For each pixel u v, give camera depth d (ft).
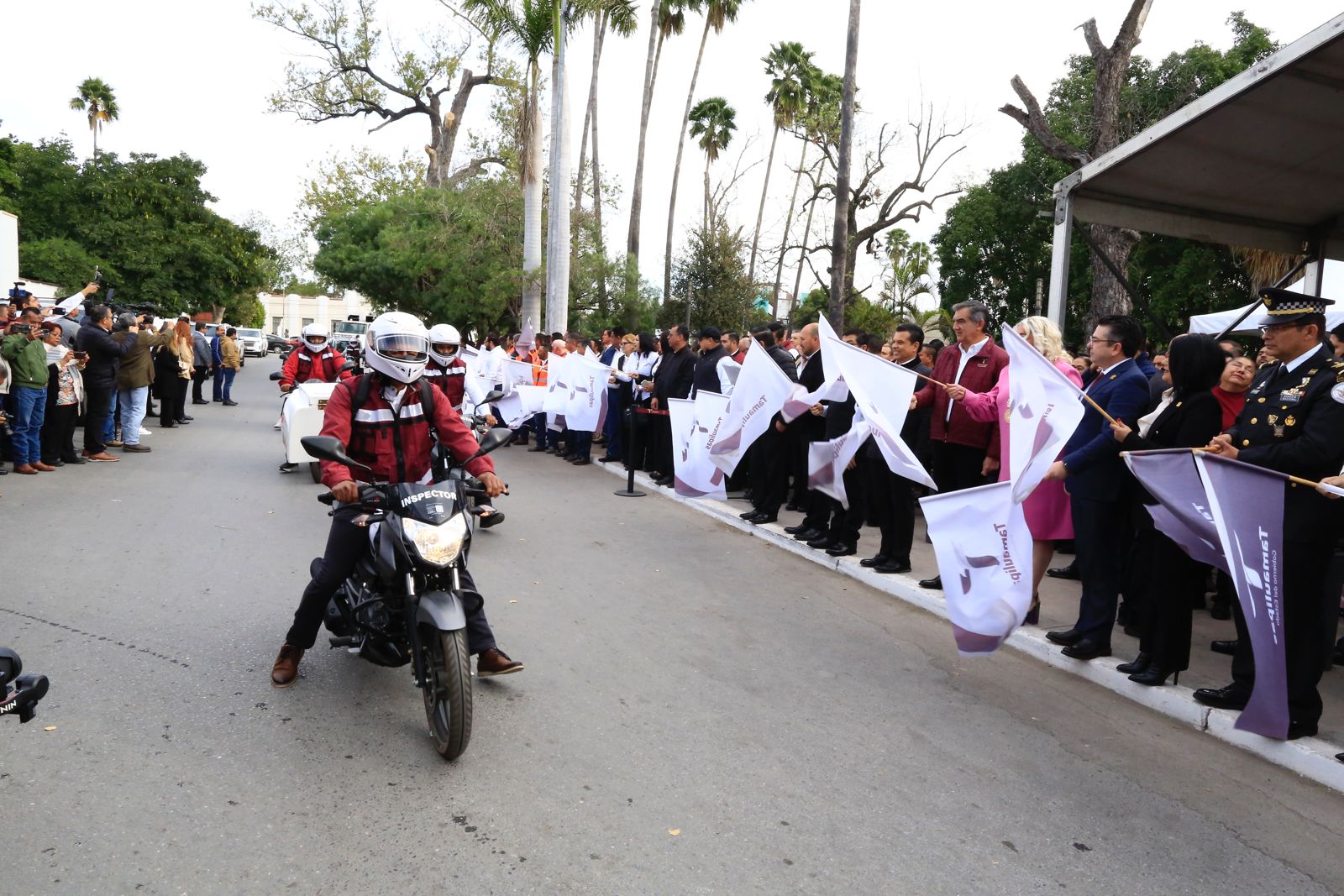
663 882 10.16
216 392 68.13
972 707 15.83
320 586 14.43
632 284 88.89
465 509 13.56
